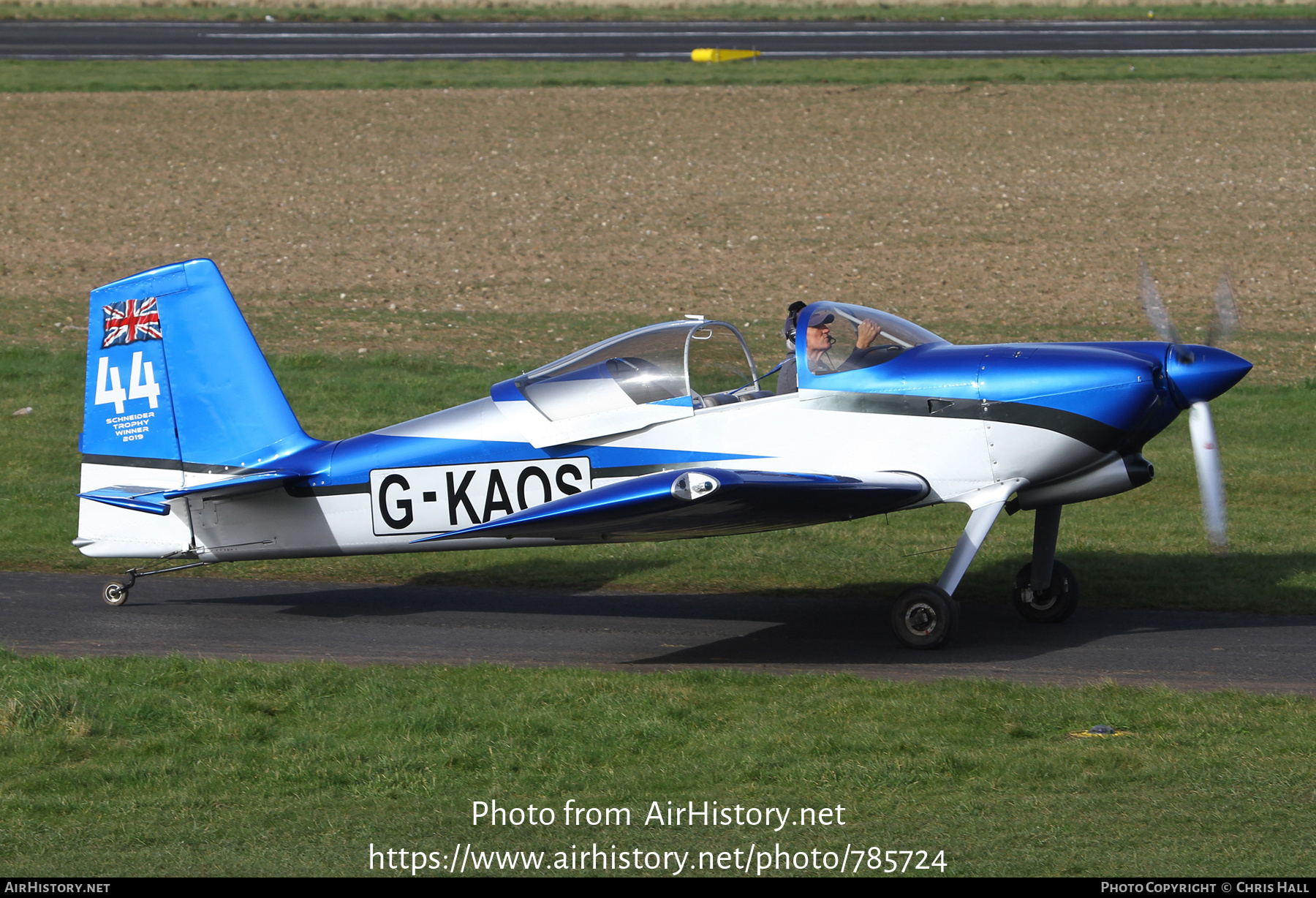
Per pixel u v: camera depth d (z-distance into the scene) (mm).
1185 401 24359
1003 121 95312
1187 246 70000
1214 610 26312
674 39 126625
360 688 20906
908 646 23797
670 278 66062
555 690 20766
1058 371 23656
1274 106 96875
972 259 68500
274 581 30516
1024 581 25812
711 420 25031
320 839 15656
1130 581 28422
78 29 134375
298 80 107312
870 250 70375
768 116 97250
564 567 31219
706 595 28641
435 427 26609
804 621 26219
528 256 70500
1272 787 16406
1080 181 82688
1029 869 14438
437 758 17984
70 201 80062
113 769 17609
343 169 87000
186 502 27688
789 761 17656
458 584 30047
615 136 93375
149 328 27812
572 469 25594
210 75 109375
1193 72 106125
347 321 59219
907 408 24219
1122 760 17328
